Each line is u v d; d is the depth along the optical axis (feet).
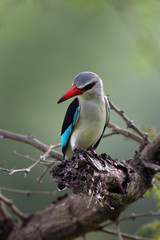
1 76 48.70
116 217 23.62
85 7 35.19
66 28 49.01
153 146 23.53
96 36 48.83
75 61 49.39
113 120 51.16
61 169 18.21
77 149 19.17
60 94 49.08
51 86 49.03
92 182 17.79
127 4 34.91
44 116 48.52
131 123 26.71
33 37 49.32
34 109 48.42
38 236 25.61
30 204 42.06
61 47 49.26
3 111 47.91
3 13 36.32
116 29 48.21
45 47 49.32
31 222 26.35
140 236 26.73
